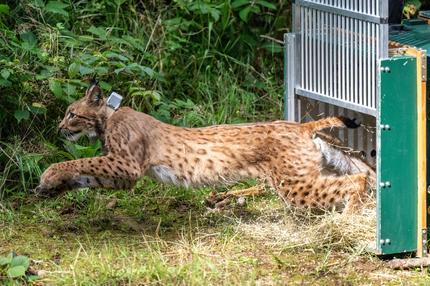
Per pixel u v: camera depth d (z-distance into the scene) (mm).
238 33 14070
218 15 13422
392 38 10234
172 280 9281
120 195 11469
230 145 10508
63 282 9281
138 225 10727
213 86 13336
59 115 12078
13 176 11570
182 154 10562
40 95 12023
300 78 10758
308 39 10570
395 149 9602
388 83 9484
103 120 10664
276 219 10742
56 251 10062
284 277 9445
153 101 12414
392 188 9641
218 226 10602
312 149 10414
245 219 10844
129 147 10484
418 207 9727
